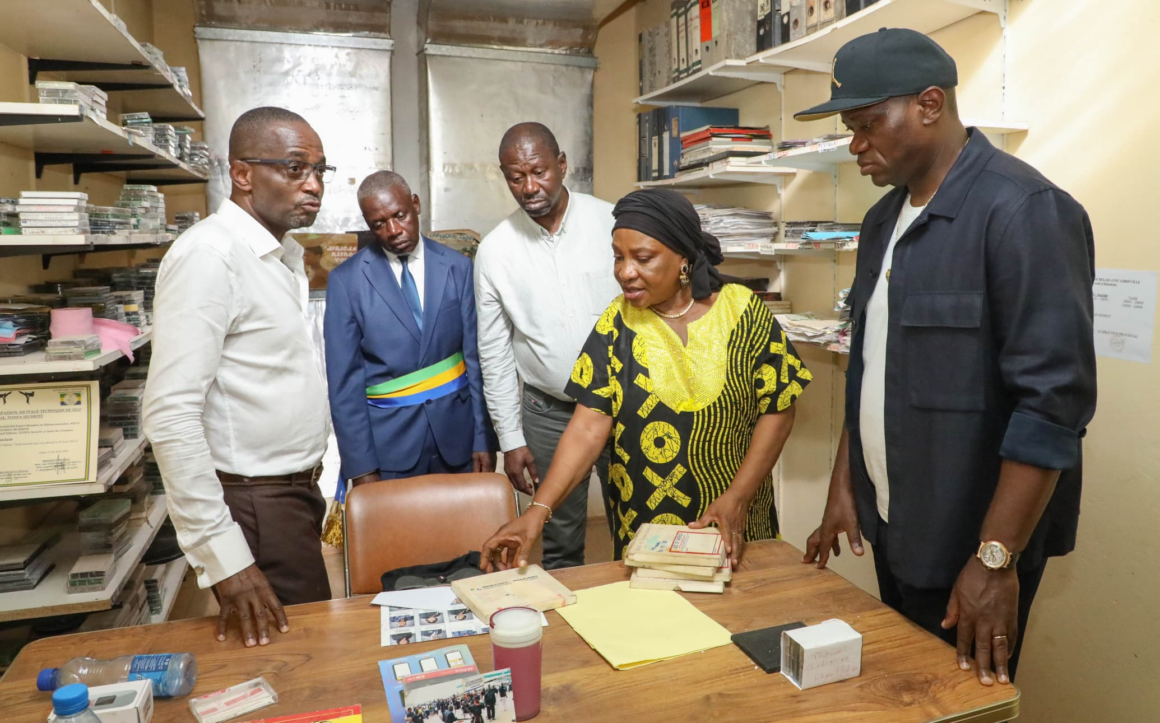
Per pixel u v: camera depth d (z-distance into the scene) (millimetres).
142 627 1351
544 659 1207
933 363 1319
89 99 2000
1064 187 2000
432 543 1779
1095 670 1955
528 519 1562
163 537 3031
